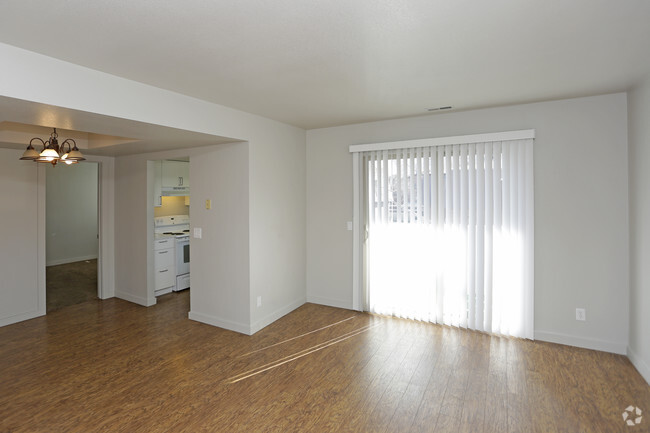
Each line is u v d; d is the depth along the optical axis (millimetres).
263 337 3857
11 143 3896
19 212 4359
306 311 4672
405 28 1971
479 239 3824
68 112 2525
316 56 2354
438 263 4070
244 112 3838
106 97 2611
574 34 2061
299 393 2762
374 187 4434
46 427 2357
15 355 3428
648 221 2803
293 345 3645
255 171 3998
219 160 4117
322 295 4934
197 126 3312
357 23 1909
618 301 3334
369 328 4055
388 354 3406
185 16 1810
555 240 3553
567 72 2703
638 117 2973
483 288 3850
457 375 3006
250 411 2535
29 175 4453
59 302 5160
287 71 2623
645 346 2881
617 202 3307
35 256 4504
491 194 3742
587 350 3428
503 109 3707
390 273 4387
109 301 5215
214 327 4176
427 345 3590
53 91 2322
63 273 7074
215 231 4184
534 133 3527
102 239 5293
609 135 3314
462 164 3869
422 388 2816
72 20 1834
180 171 5930
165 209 6453
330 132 4754
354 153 4527
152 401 2658
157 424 2393
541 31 2020
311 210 4945
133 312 4707
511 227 3688
